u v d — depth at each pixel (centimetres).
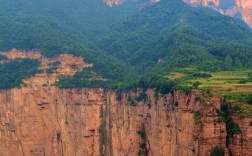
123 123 19800
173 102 15925
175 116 15638
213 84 16162
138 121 18738
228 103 13775
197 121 13812
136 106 18950
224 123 13412
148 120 17975
